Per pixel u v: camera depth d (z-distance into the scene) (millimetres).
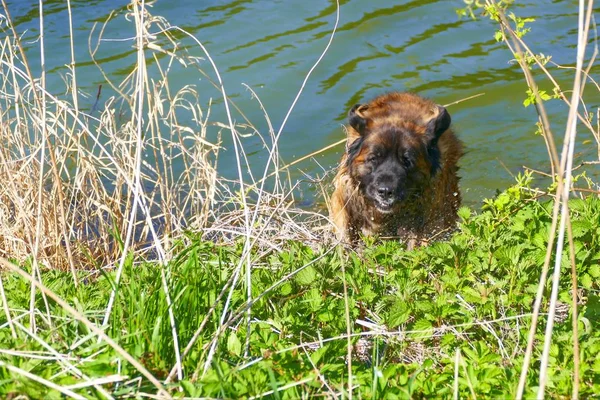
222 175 11727
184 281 5430
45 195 8445
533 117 12977
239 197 9695
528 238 6785
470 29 15617
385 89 13586
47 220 8422
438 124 9250
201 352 5016
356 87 13688
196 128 12719
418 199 9383
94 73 13664
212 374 4586
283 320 5613
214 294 5621
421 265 6730
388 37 15336
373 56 14648
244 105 13242
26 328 5141
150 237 9500
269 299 6027
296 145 12445
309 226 9875
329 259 6750
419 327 5707
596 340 5215
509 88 13742
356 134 9523
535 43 14867
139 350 4664
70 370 4531
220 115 13062
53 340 5000
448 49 14883
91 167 8562
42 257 8359
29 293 6074
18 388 4215
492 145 12375
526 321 5855
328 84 13805
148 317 5074
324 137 12578
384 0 16828
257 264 7133
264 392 4535
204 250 7266
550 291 6008
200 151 9266
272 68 14203
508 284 6215
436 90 13578
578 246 6395
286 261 6844
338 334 5574
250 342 5258
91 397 4270
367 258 7137
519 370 4949
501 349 5438
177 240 7750
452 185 9930
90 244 9047
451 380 4902
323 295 6316
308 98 13477
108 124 10086
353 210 9555
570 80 13875
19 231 8352
